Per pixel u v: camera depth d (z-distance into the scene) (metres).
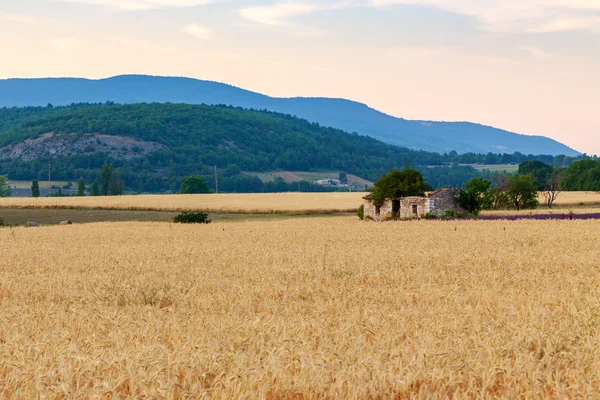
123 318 16.38
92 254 39.12
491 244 41.34
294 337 13.71
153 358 11.66
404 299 20.55
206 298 21.00
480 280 25.05
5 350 13.28
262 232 58.25
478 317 15.95
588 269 28.45
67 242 51.34
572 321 15.14
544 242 42.03
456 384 10.77
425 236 48.91
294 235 53.34
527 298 19.41
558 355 12.41
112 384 10.62
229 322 15.91
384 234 52.03
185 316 17.08
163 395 9.99
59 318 17.31
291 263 32.28
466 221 67.56
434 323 15.47
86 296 22.52
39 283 26.55
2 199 145.62
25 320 16.98
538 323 14.81
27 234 62.50
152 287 23.28
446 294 20.75
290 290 23.12
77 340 14.05
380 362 11.49
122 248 43.59
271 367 11.02
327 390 10.50
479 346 12.64
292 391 10.47
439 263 30.95
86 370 11.28
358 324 15.38
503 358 12.07
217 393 10.18
